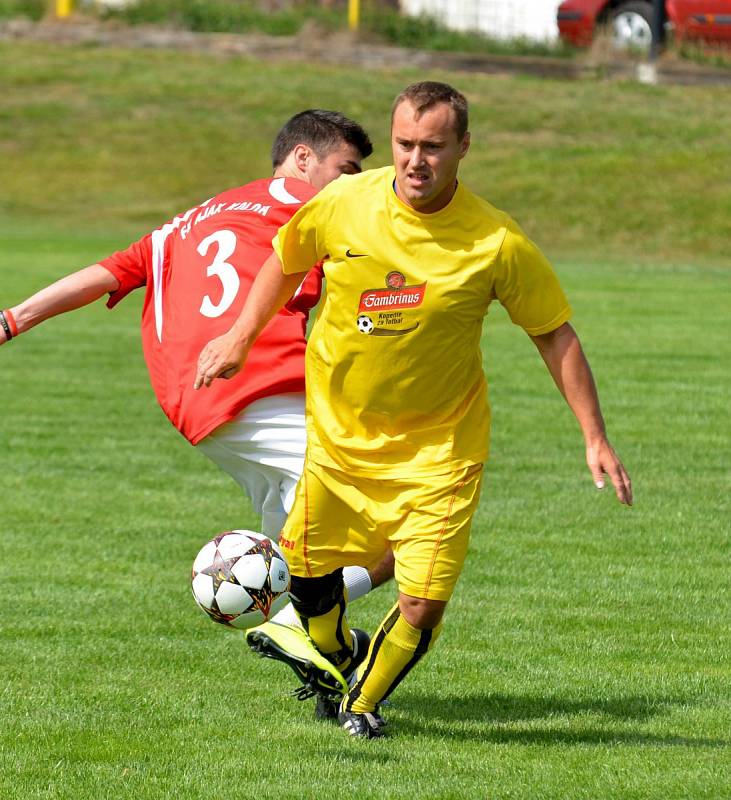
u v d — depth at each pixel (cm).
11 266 6344
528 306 1508
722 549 2525
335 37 11081
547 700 1758
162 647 1961
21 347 4738
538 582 2309
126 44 11306
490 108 9538
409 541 1552
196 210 1848
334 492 1593
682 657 1933
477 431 1569
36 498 2848
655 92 9894
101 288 1805
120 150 9125
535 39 10962
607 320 5388
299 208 1706
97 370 4350
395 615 1589
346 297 1516
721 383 4212
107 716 1664
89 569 2356
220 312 1741
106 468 3128
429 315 1488
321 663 1617
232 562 1580
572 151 8775
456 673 1864
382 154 8694
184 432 1762
